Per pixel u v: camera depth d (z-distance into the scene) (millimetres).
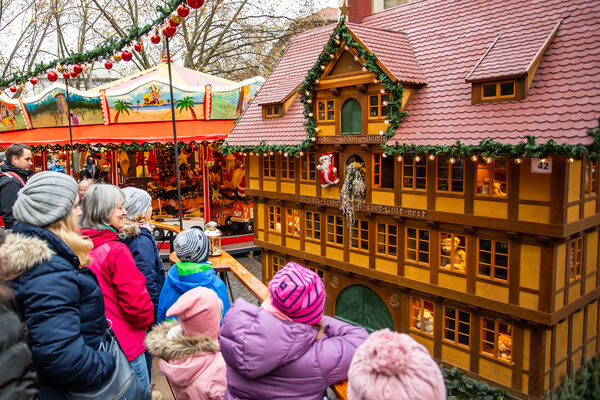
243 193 15992
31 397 1385
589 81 6863
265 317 2439
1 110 16359
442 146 7391
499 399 7570
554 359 7465
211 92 14398
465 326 8305
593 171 7484
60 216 2629
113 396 2584
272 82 12289
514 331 7562
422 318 8898
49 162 23188
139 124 14414
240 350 2408
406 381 1835
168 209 16312
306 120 10148
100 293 2680
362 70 8805
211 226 6227
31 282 2275
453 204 7953
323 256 10531
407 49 9562
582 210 7164
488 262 7758
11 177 6148
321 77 9617
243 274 4941
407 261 8852
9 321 1403
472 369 8156
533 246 7129
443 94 8359
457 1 10047
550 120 6703
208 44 28266
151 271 4438
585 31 7562
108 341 2826
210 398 2994
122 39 7586
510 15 8805
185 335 3143
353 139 9125
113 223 3711
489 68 7641
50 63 9609
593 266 7953
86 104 14180
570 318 7703
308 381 2412
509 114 7203
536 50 7512
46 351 2221
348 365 2457
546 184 6809
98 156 17891
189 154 17578
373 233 9430
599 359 8297
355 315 10266
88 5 24938
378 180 9258
